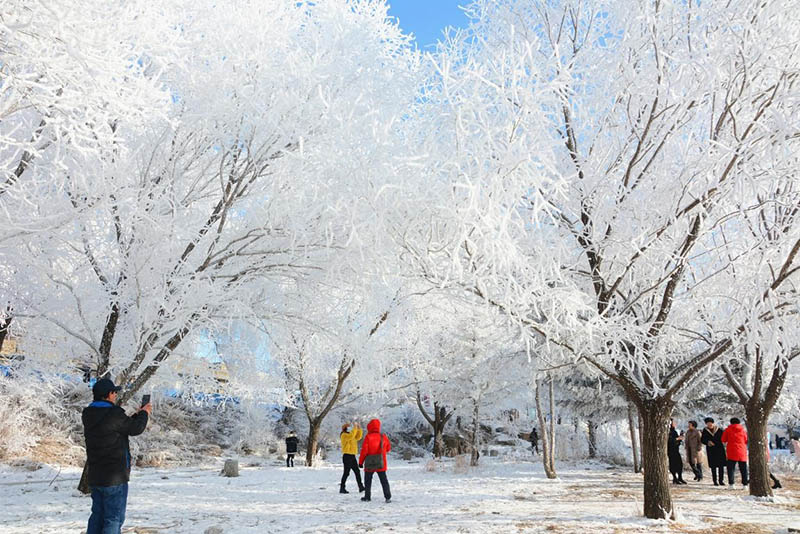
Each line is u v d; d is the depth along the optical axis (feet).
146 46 19.39
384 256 19.56
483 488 40.29
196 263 29.43
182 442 70.64
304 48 28.68
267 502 31.27
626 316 22.59
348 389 67.26
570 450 87.10
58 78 14.87
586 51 24.76
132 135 27.48
